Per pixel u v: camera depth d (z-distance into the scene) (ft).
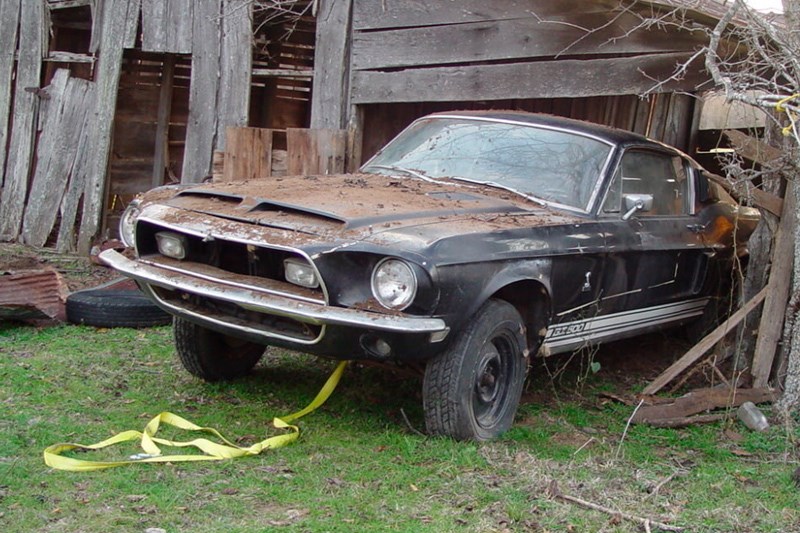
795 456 16.19
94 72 35.58
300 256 14.26
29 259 32.01
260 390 18.45
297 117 41.22
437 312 14.21
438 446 15.06
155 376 18.98
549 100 33.09
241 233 14.79
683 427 17.92
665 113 31.78
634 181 19.67
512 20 25.73
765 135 20.06
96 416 16.02
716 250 21.77
